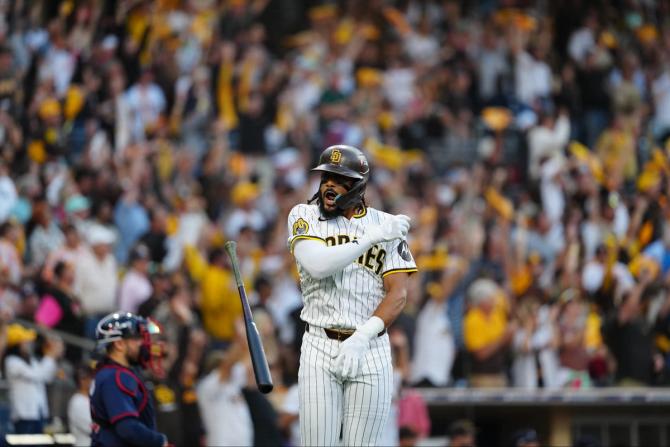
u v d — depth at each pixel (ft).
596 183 212.43
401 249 84.84
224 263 165.68
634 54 271.28
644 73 266.16
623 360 172.45
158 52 223.30
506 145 244.63
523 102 254.47
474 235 201.87
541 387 168.25
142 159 191.62
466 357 170.60
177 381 139.85
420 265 183.73
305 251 82.58
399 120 242.78
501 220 201.46
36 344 136.36
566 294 179.32
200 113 225.15
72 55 211.20
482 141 245.65
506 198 226.17
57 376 136.46
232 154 218.59
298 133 228.43
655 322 179.73
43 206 166.61
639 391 163.94
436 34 276.62
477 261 194.59
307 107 242.17
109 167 189.37
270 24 277.23
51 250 165.78
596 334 177.47
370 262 84.07
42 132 189.88
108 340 94.48
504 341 165.48
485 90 256.11
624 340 172.55
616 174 230.89
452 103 249.55
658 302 180.75
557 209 221.46
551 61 269.03
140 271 162.09
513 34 260.62
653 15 285.84
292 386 148.05
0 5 211.61
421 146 239.50
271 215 210.38
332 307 83.35
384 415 83.10
